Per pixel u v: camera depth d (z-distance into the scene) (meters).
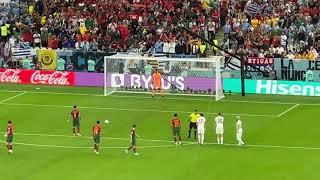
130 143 154.50
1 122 173.50
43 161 143.25
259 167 137.75
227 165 139.00
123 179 131.50
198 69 196.00
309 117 174.88
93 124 171.38
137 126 168.75
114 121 173.50
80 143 156.38
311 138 157.50
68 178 132.50
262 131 163.25
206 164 140.00
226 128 166.38
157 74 197.12
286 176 132.25
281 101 191.38
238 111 181.12
